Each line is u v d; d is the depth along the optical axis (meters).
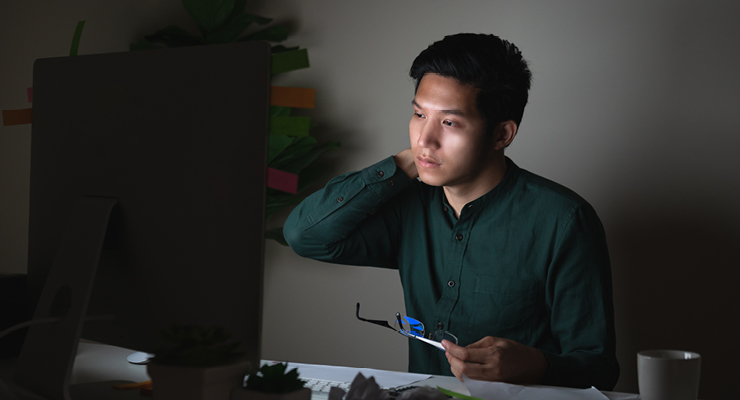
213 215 0.69
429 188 1.37
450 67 1.11
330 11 2.12
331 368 1.00
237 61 0.68
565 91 1.85
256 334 0.66
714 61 1.69
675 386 0.74
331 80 2.12
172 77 0.73
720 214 1.70
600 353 1.12
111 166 0.78
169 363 0.59
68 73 0.85
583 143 1.83
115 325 0.78
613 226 1.81
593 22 1.81
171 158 0.72
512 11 1.90
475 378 0.91
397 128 2.04
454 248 1.28
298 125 0.67
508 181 1.26
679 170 1.73
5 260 2.49
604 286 1.18
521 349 0.95
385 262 1.45
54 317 0.75
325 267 2.15
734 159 1.68
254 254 0.66
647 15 1.76
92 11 2.41
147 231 0.74
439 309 1.29
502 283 1.24
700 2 1.70
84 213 0.78
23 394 0.75
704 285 1.72
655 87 1.75
